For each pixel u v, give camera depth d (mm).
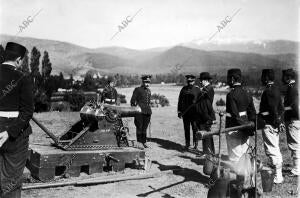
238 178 4609
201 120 8461
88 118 6613
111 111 6711
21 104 3881
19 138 3898
